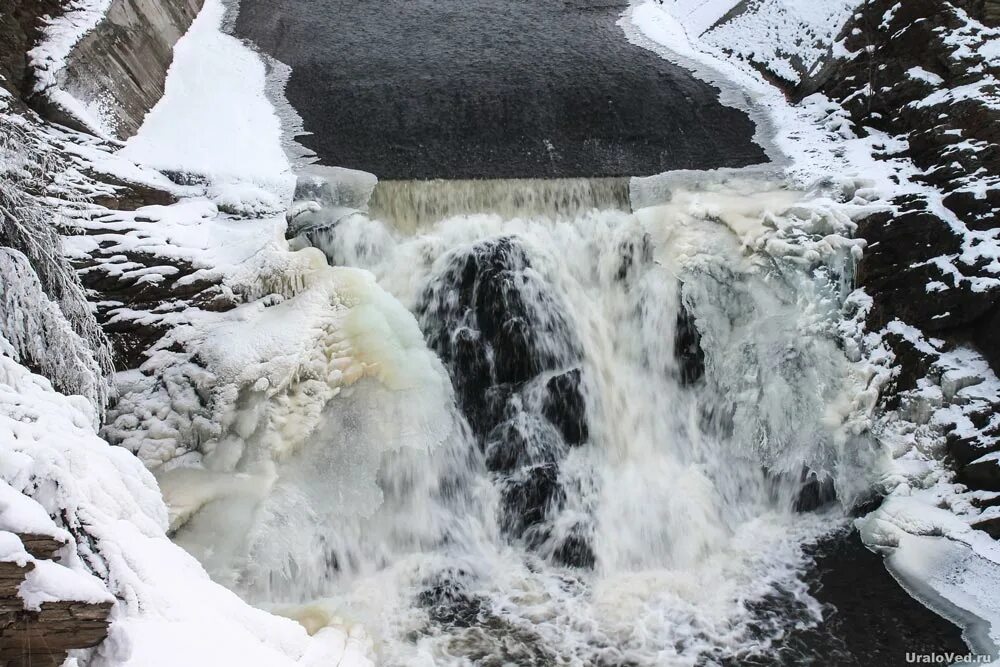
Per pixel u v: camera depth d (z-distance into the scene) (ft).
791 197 36.81
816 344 33.96
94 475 19.53
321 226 34.40
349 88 43.62
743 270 34.76
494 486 32.73
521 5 56.39
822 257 34.50
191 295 29.76
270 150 38.11
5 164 26.18
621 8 56.85
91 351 26.25
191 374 28.35
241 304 30.35
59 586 15.84
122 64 37.86
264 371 28.40
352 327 30.30
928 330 33.30
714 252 34.96
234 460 27.58
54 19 35.27
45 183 28.63
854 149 39.91
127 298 28.94
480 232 35.94
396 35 50.52
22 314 23.45
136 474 21.25
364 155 38.81
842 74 43.93
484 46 49.26
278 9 52.70
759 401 33.94
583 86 44.42
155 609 17.71
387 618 27.86
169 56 43.65
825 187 36.96
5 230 23.77
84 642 16.06
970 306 32.32
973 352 32.68
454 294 34.63
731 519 32.89
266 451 27.89
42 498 17.51
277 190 35.04
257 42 48.32
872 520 31.55
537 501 32.27
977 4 38.52
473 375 34.22
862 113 41.55
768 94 46.52
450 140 40.24
